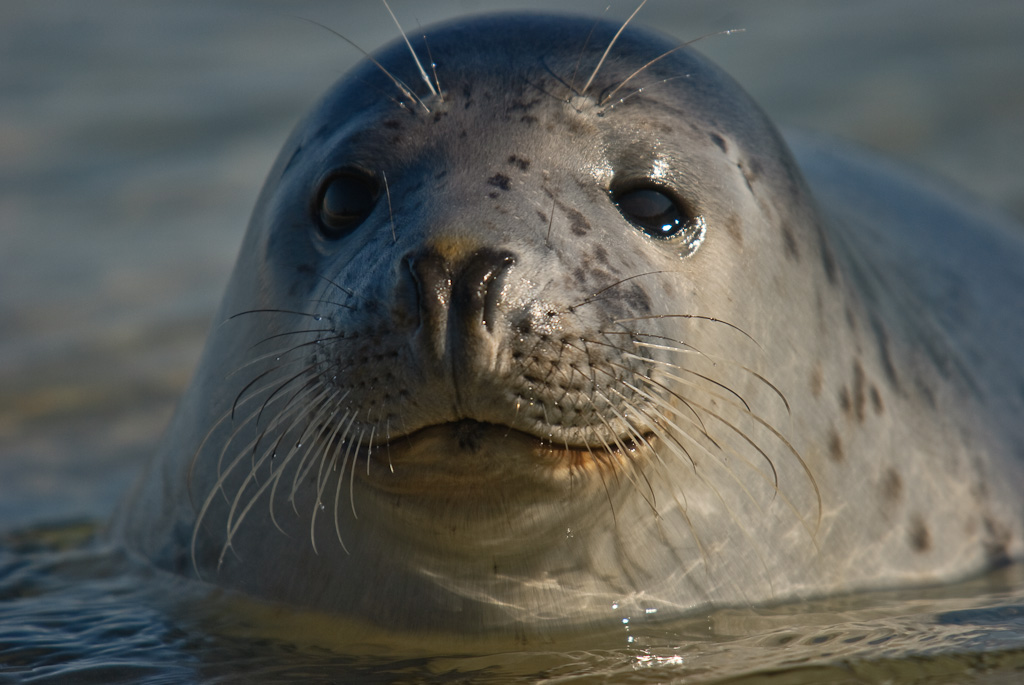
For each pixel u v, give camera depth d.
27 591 16.42
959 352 18.84
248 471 14.53
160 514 16.72
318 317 12.46
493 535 12.25
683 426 13.00
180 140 44.31
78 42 57.50
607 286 11.78
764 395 14.08
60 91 50.19
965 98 43.34
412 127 13.12
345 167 13.24
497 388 10.79
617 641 13.55
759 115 15.54
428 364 10.74
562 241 11.81
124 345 29.44
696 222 13.29
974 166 37.91
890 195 23.03
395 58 14.18
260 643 13.99
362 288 11.65
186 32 59.09
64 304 31.80
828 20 54.62
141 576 16.64
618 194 12.95
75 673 13.16
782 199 14.94
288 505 14.09
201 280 33.16
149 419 26.02
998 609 14.40
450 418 10.98
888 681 12.16
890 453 15.94
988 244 23.48
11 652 13.87
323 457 12.88
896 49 49.59
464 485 11.52
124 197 39.38
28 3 64.44
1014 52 47.62
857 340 15.98
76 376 27.97
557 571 13.29
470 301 10.74
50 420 26.03
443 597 13.53
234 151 42.88
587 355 11.27
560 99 13.24
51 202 38.97
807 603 14.73
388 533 13.10
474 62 13.64
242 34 58.22
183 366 28.41
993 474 17.45
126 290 32.62
